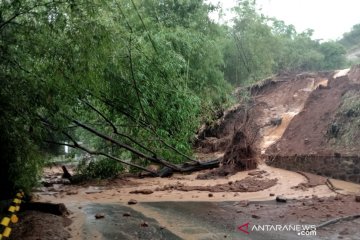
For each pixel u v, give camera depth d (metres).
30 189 9.48
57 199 11.48
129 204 10.51
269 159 15.96
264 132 19.95
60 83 8.44
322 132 14.99
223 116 22.75
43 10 8.07
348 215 7.96
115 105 13.12
